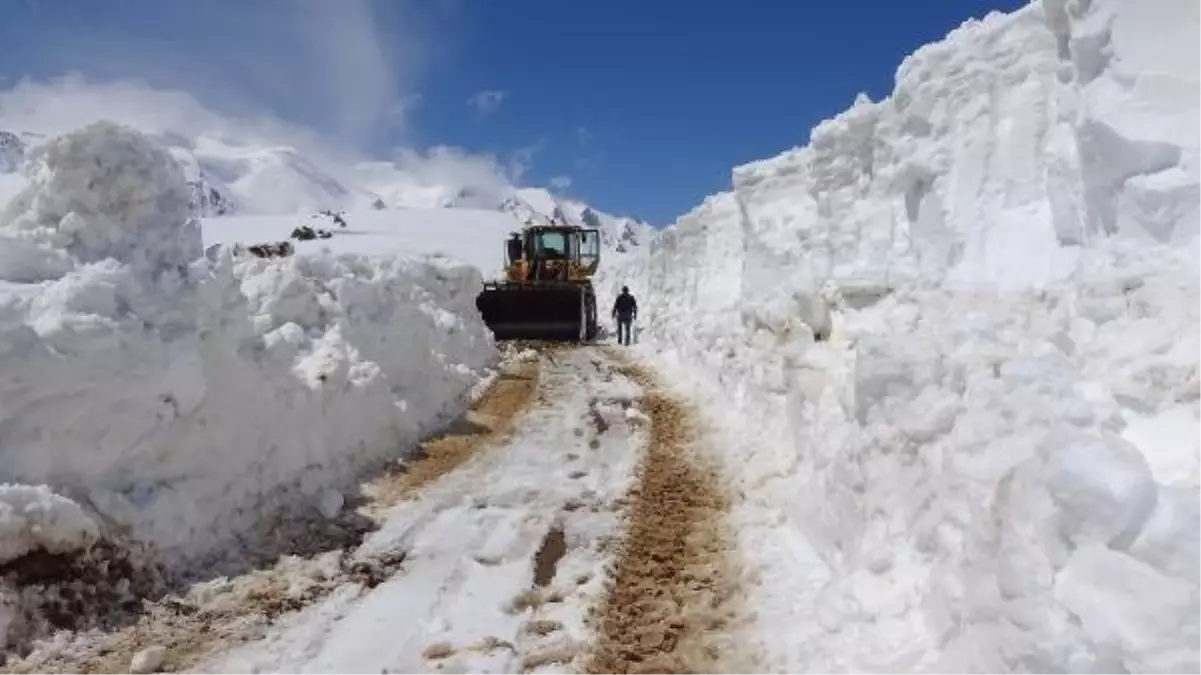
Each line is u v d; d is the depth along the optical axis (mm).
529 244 26953
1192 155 3564
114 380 5012
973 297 4793
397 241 64125
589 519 6473
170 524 5152
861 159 7438
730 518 6367
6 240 5113
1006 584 2805
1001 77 5426
